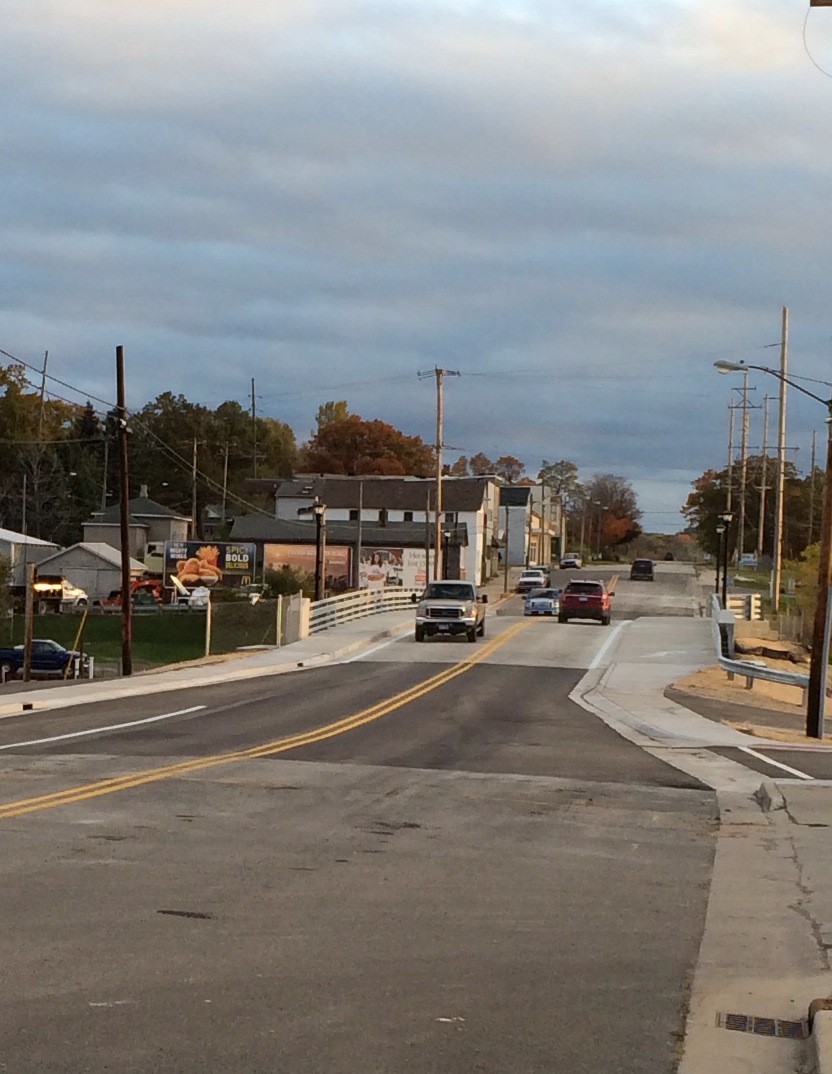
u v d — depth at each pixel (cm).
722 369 2761
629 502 19450
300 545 9288
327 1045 577
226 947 745
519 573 11775
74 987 654
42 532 11244
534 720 2525
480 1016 633
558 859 1083
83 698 2727
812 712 2562
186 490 13038
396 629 5256
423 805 1368
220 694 2923
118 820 1187
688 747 2164
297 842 1109
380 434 13762
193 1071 536
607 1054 586
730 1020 650
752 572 12162
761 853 1160
